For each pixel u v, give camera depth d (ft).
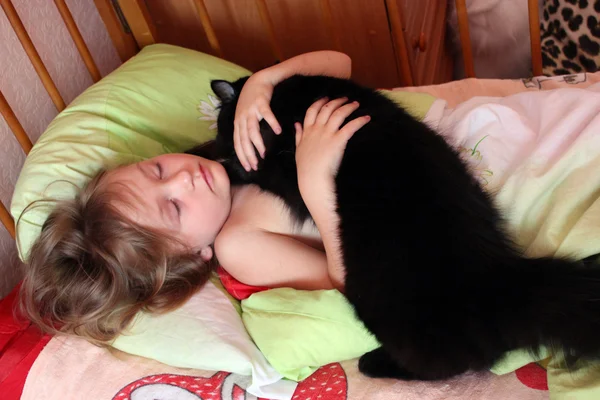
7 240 4.37
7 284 4.37
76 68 4.96
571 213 3.02
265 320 3.19
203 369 3.18
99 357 3.34
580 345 2.59
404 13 4.73
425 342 2.77
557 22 5.22
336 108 3.43
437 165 3.01
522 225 3.19
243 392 3.03
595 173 3.03
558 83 4.25
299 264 3.40
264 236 3.47
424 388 2.91
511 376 2.88
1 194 4.26
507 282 2.73
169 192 3.48
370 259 2.87
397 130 3.20
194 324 3.26
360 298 2.94
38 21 4.53
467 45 4.71
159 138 4.24
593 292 2.63
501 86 4.37
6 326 3.61
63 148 3.78
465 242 2.80
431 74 5.48
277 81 3.75
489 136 3.52
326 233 3.18
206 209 3.56
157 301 3.43
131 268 3.41
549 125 3.44
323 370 3.17
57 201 3.57
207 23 4.80
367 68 5.16
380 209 2.92
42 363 3.34
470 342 2.72
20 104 4.39
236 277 3.55
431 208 2.84
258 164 3.60
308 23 4.95
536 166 3.24
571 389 2.61
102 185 3.50
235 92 3.92
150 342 3.27
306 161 3.22
